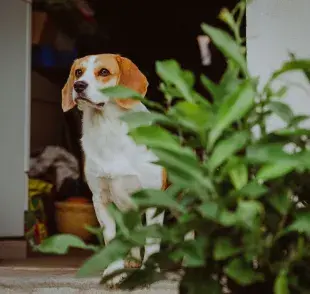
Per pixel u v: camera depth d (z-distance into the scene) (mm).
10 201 5273
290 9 3715
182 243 1133
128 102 3592
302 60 1159
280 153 1098
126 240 1146
